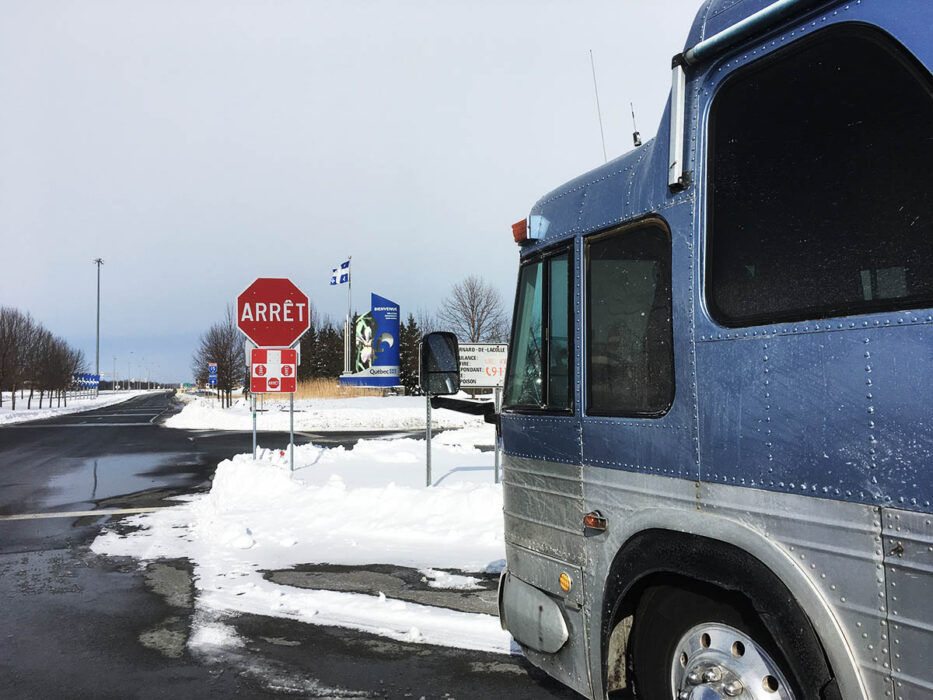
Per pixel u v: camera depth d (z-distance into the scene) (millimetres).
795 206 2090
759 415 2148
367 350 44281
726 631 2348
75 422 31359
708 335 2344
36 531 8414
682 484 2445
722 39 2318
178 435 23312
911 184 1785
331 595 5711
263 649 4598
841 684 1872
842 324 1914
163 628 5016
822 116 2025
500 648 4582
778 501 2074
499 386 10016
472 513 8078
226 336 46594
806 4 2062
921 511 1697
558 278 3275
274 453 13422
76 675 4191
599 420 2895
